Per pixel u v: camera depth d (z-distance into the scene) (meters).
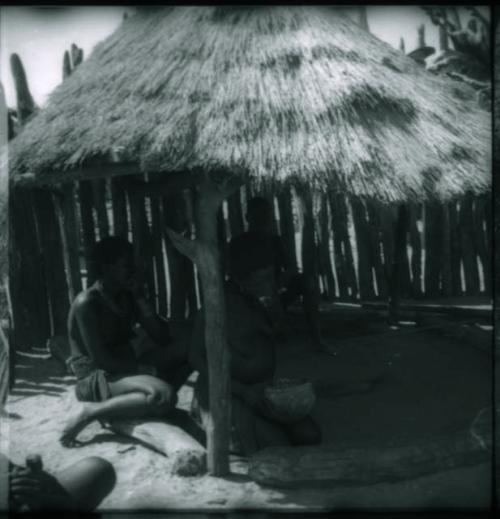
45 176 4.21
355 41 4.36
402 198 3.80
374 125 3.98
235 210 7.50
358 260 8.01
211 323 4.01
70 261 6.49
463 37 6.11
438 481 4.02
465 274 8.16
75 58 6.15
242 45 4.12
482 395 5.27
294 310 7.57
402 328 6.96
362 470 3.96
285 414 4.22
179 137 3.72
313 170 3.70
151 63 4.20
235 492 3.95
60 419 4.93
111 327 4.78
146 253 6.96
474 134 4.35
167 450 4.23
